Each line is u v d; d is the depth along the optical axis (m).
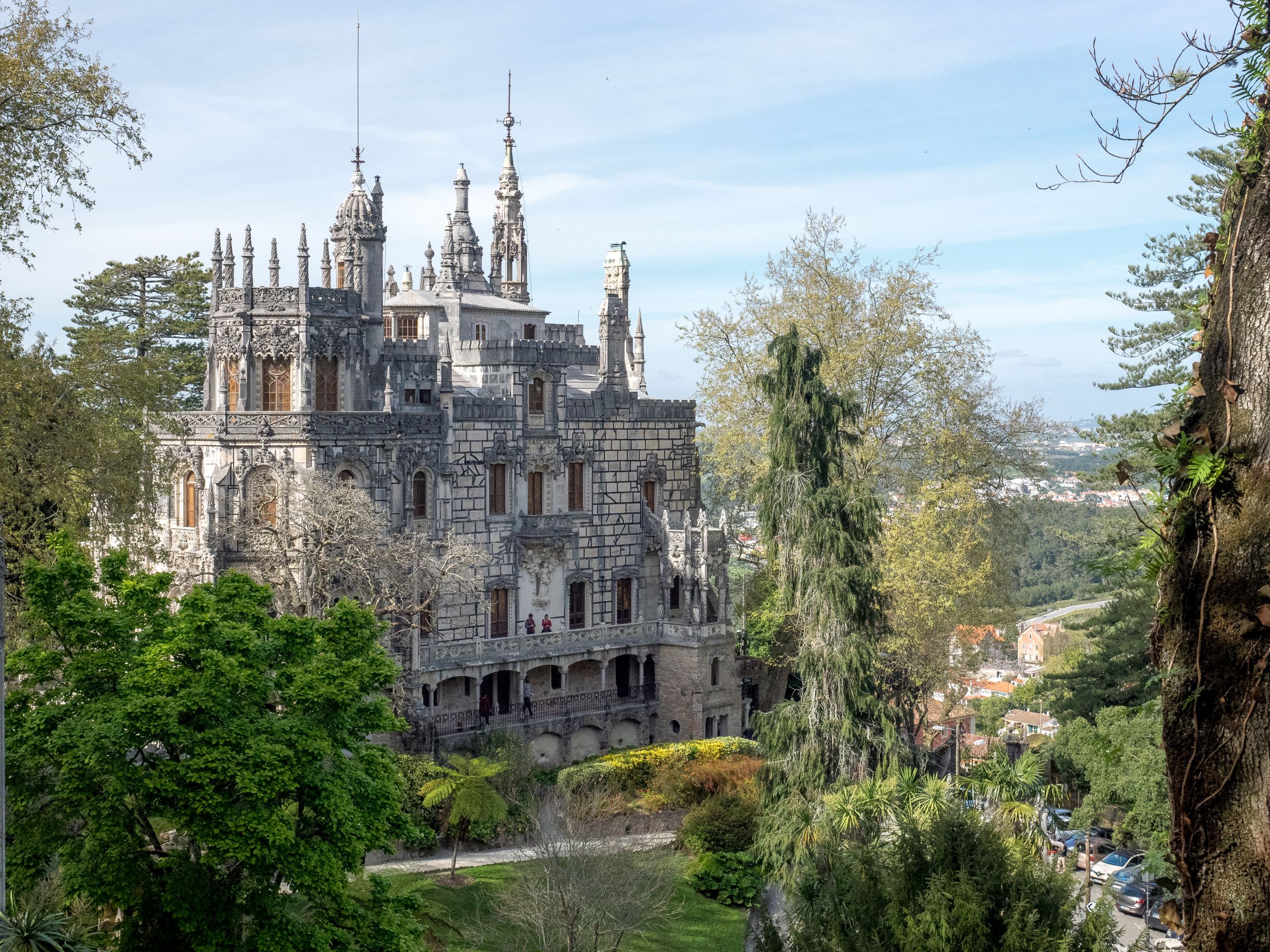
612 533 90.12
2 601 22.95
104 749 29.72
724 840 63.62
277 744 31.58
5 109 45.62
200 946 30.09
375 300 78.25
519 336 100.75
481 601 82.06
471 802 61.44
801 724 59.97
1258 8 11.78
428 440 78.56
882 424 82.44
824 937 30.83
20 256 47.41
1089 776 55.16
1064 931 28.75
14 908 26.97
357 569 69.38
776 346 62.94
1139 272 65.00
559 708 83.56
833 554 60.28
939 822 32.09
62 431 51.03
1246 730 10.95
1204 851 11.23
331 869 31.42
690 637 87.50
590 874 52.28
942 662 77.06
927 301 82.50
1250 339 11.04
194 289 104.56
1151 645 12.39
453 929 50.97
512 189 109.00
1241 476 10.99
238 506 71.62
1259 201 11.20
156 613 36.00
